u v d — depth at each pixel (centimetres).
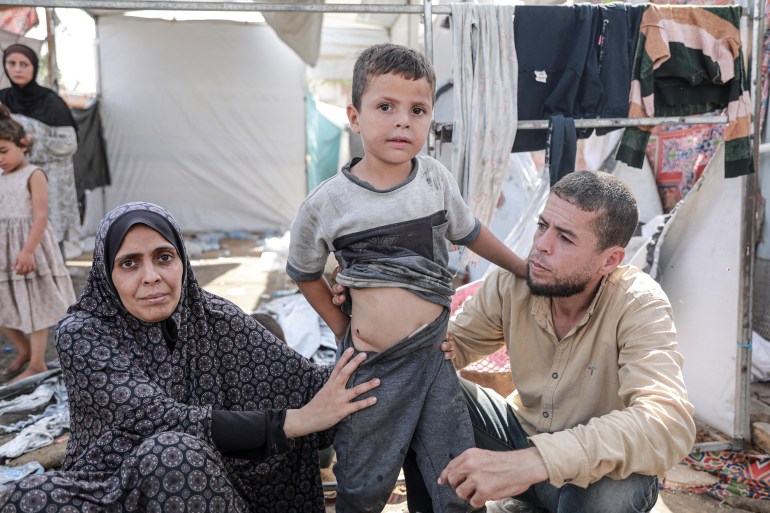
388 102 158
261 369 197
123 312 176
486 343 212
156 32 991
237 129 1040
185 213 1051
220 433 163
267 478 195
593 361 181
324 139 1076
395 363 167
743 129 264
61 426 306
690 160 426
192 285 185
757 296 384
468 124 249
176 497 145
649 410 151
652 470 151
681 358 165
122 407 160
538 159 568
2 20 622
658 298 174
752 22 262
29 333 362
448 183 177
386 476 167
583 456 147
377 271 162
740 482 263
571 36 255
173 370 181
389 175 167
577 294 179
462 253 256
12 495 141
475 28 249
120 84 997
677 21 256
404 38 872
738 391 284
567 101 256
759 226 378
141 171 1023
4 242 350
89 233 976
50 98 487
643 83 257
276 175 1064
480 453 150
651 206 450
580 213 165
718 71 259
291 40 759
